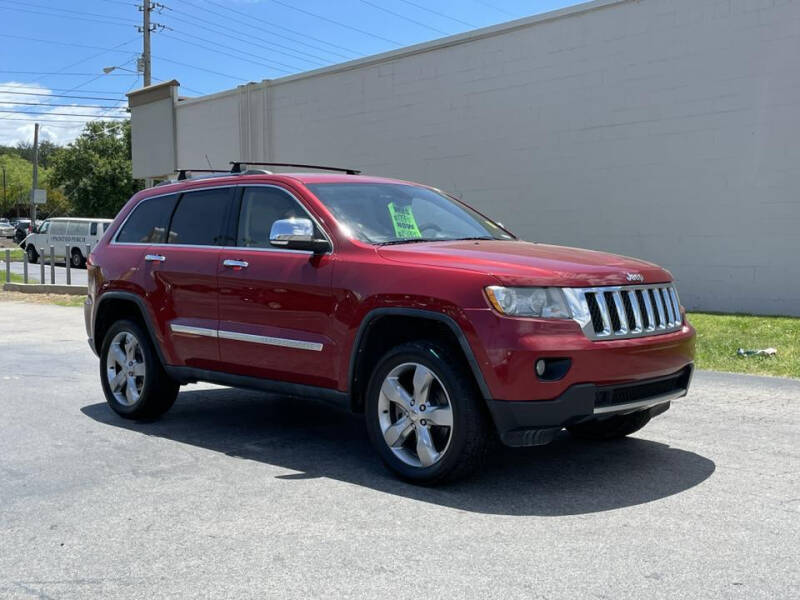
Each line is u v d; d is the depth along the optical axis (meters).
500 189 16.14
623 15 13.95
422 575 3.41
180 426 6.38
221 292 5.72
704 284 13.33
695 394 7.21
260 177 5.87
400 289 4.64
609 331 4.42
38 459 5.40
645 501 4.36
